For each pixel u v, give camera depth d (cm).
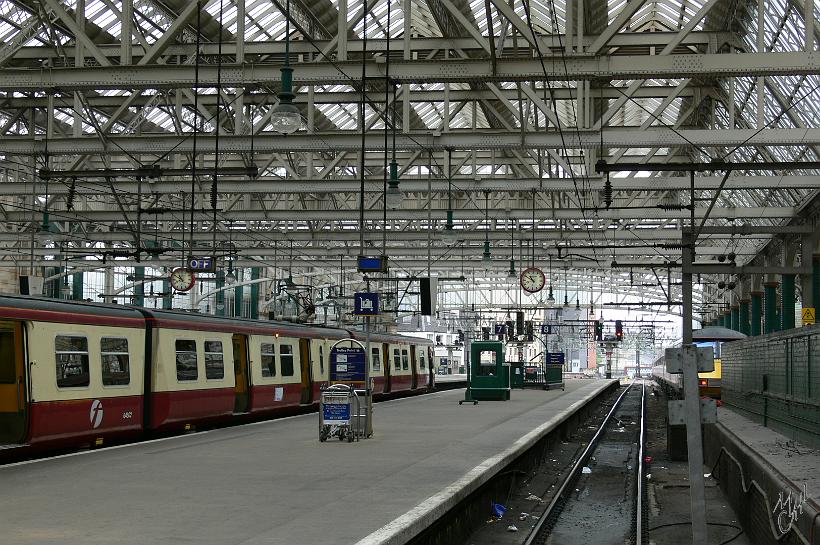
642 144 2455
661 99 4003
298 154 3941
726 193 4756
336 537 851
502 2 1925
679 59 1997
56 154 2667
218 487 1172
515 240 4822
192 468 1365
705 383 3594
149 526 907
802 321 3847
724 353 3152
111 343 1802
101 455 1538
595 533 1407
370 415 1881
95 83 2178
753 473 1300
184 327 2097
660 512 1584
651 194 4025
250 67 2125
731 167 2262
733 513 1558
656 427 3741
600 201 3919
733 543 1313
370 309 1892
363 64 2042
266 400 2552
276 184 3353
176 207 4478
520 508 1612
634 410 4969
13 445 1527
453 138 2555
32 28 2956
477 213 3984
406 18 2080
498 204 4750
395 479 1250
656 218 3981
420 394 4747
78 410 1677
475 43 2431
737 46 3022
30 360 1559
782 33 2867
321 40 2852
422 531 973
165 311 2066
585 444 2870
